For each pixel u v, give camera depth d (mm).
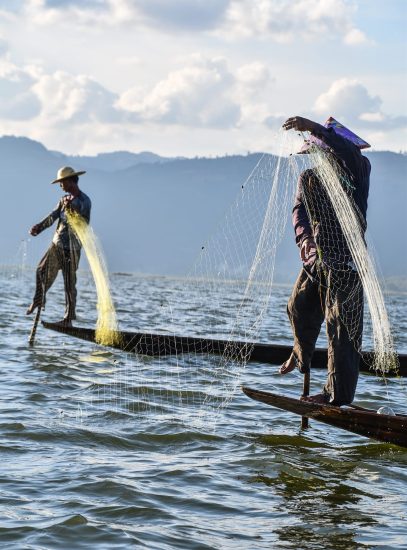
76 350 14586
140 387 11297
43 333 17016
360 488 7305
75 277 15539
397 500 7004
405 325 24516
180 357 13812
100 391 10977
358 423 8383
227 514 6527
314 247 8398
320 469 7832
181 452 8250
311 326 8766
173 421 9375
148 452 8195
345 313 8312
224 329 19688
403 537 6137
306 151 8469
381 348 9227
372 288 8562
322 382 12336
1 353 14000
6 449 7984
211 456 8133
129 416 9562
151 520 6297
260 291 10711
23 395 10523
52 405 10023
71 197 15055
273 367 13484
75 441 8414
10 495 6680
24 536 5867
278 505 6777
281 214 8891
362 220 8445
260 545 5910
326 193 8430
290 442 8766
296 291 8719
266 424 9531
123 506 6523
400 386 12383
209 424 9375
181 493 6945
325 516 6555
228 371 12906
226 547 5844
